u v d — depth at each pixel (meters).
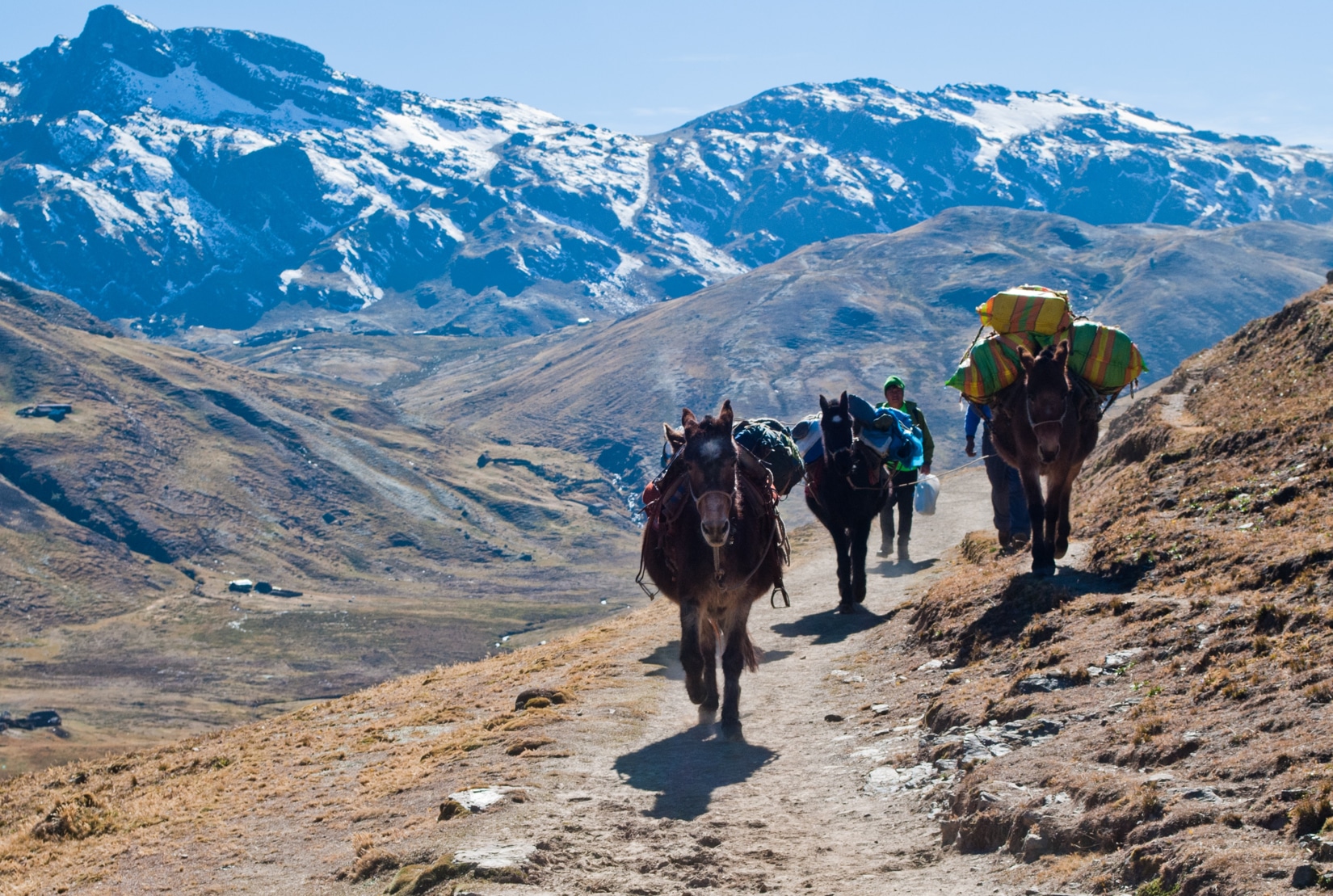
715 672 11.83
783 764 10.10
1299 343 24.95
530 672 16.84
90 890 9.52
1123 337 13.88
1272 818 5.86
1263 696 7.70
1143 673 9.41
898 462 17.94
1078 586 12.83
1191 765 7.04
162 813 12.35
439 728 14.01
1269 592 10.26
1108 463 28.02
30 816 14.77
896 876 7.11
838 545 17.23
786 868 7.53
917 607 15.36
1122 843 6.36
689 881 7.37
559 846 7.98
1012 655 11.48
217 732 18.94
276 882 8.62
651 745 11.02
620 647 16.83
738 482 10.81
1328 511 12.16
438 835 8.56
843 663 14.13
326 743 14.55
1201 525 13.53
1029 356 13.32
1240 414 22.02
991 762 8.30
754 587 11.12
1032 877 6.43
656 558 11.44
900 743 10.02
